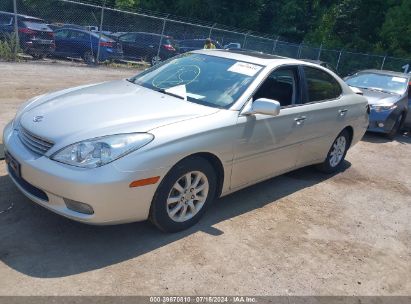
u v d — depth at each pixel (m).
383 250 4.21
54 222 3.76
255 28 35.78
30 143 3.49
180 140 3.53
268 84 4.54
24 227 3.62
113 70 15.68
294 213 4.71
